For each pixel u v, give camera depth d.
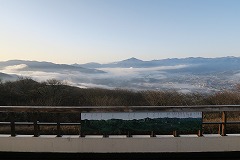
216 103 22.09
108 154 5.29
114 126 5.50
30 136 5.36
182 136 5.34
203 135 5.43
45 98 26.27
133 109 5.46
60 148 5.28
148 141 5.28
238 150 5.31
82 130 5.47
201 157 5.31
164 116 5.47
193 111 5.41
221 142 5.30
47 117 15.58
